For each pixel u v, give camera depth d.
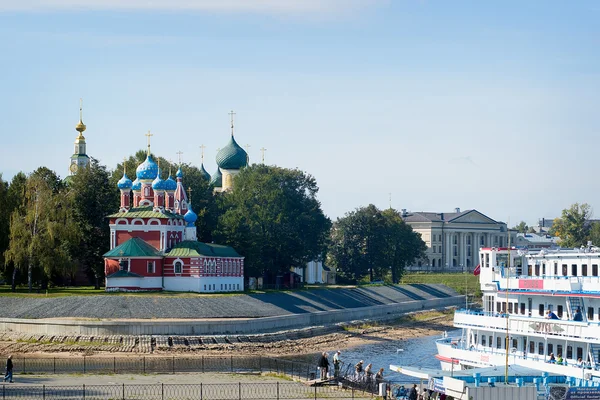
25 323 160.12
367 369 107.19
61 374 117.88
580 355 98.25
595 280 97.19
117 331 157.62
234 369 131.75
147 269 198.38
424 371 99.06
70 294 178.62
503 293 110.12
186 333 161.62
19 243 178.00
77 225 192.12
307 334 183.12
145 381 110.81
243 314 178.38
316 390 104.38
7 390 100.88
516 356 104.69
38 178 188.62
